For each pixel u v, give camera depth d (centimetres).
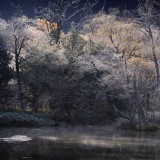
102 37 5394
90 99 4625
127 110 4475
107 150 2550
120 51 5162
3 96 4638
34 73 4788
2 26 5053
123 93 4362
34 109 4797
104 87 4431
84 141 2980
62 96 4597
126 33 5250
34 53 4894
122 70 4369
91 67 4603
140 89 4241
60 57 4766
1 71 4462
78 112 4631
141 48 4953
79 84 4634
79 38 5097
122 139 3148
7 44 4850
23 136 3166
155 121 4197
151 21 4834
